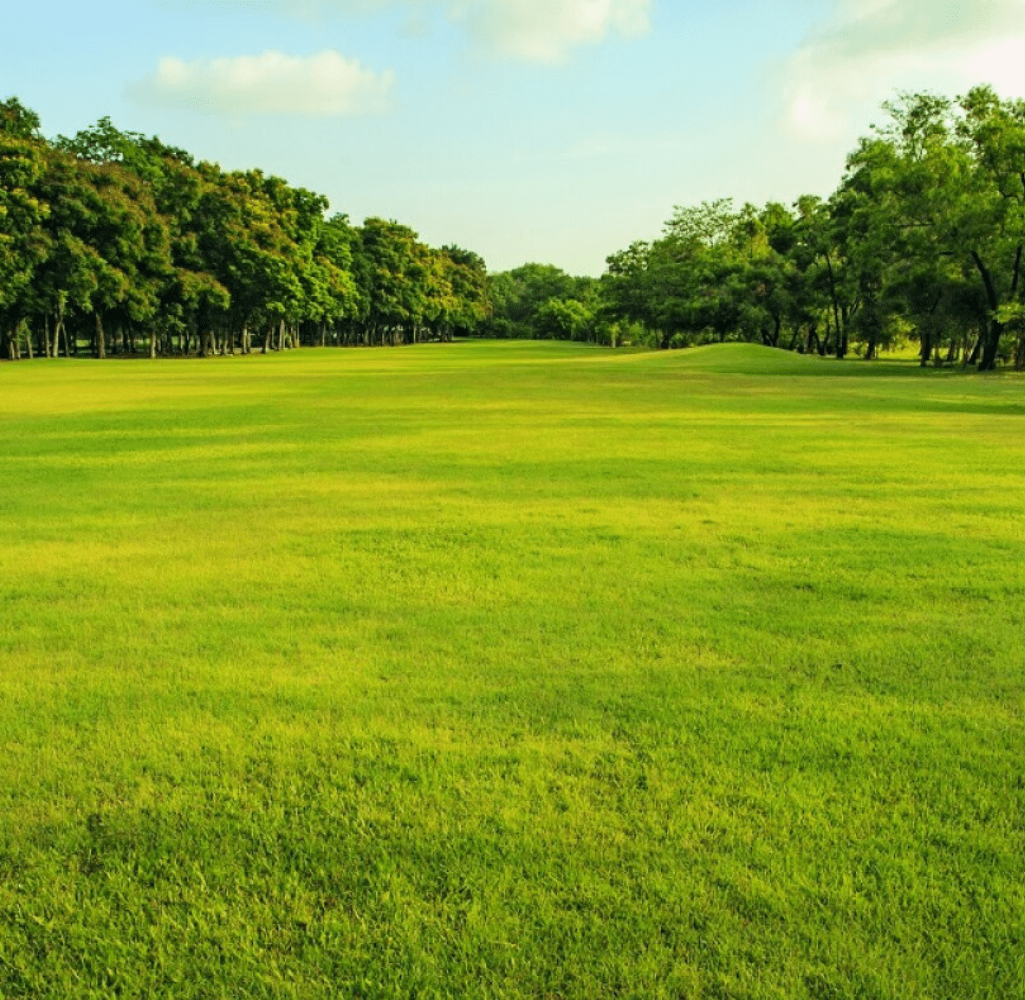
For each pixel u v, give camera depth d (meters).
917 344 90.12
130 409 22.39
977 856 3.33
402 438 16.34
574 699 4.69
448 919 2.98
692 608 6.25
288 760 4.04
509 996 2.66
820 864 3.26
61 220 53.84
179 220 68.50
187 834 3.47
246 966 2.79
